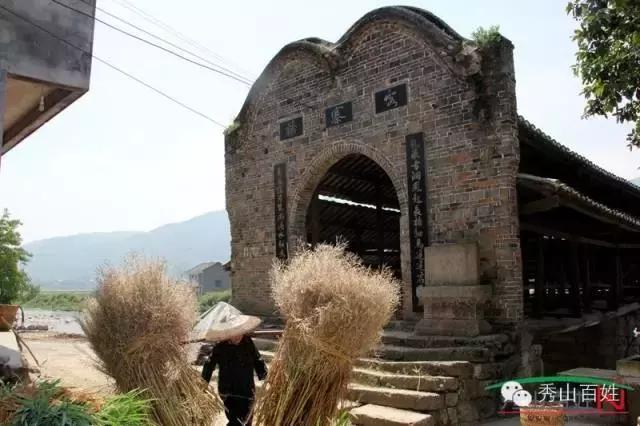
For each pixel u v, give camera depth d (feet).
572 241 40.52
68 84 20.16
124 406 11.68
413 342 30.73
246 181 47.42
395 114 37.24
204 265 212.23
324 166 42.22
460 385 25.55
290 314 13.56
